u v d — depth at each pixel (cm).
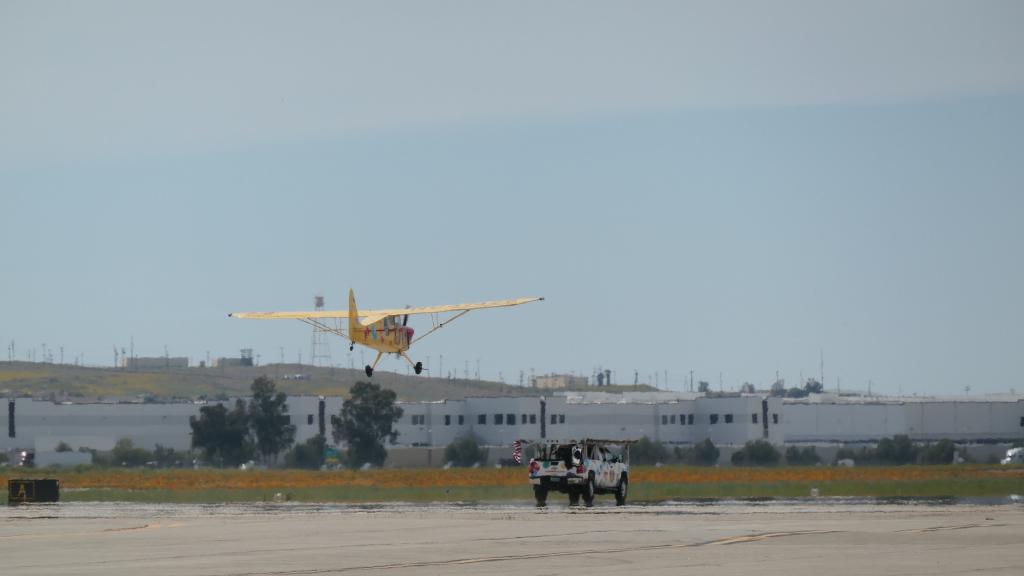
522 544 13250
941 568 10919
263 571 10900
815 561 11475
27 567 11325
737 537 14012
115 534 14938
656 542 13425
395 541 13712
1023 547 12756
